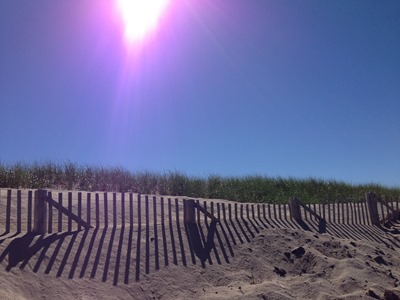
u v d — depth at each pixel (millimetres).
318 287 8523
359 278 9172
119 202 11523
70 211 8914
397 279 9828
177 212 10391
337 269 9555
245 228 11023
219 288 8266
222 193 17969
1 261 7148
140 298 7645
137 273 8172
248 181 20562
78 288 7289
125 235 9164
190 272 8656
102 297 7270
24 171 14469
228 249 9844
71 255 8000
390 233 14750
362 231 14164
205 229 10383
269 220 12406
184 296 7855
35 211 8477
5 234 8133
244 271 9188
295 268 9766
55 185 14586
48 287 7043
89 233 8859
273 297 7832
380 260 11094
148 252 8859
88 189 14898
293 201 13359
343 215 14656
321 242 11148
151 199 12656
